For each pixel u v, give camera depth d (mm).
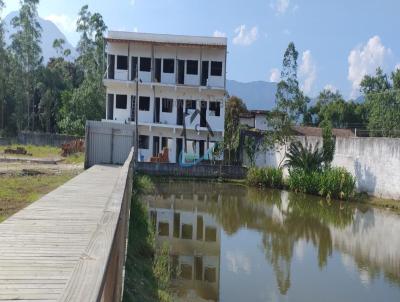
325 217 17094
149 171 27766
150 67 32656
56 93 51656
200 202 19688
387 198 19891
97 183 11984
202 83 32625
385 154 20078
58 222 6754
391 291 9055
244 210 18172
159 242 12266
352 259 11438
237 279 9578
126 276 7082
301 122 54250
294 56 28328
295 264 10883
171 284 8898
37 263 4641
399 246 12836
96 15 46344
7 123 48656
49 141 39406
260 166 29906
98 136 20672
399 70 38531
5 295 3686
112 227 2980
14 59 47062
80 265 2080
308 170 24156
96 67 45562
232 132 32875
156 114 32688
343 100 52969
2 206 9406
